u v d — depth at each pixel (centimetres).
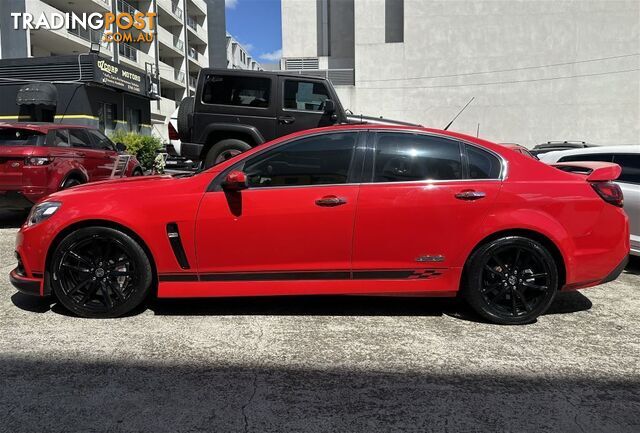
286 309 463
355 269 414
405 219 410
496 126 2850
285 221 407
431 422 281
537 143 2833
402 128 429
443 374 338
